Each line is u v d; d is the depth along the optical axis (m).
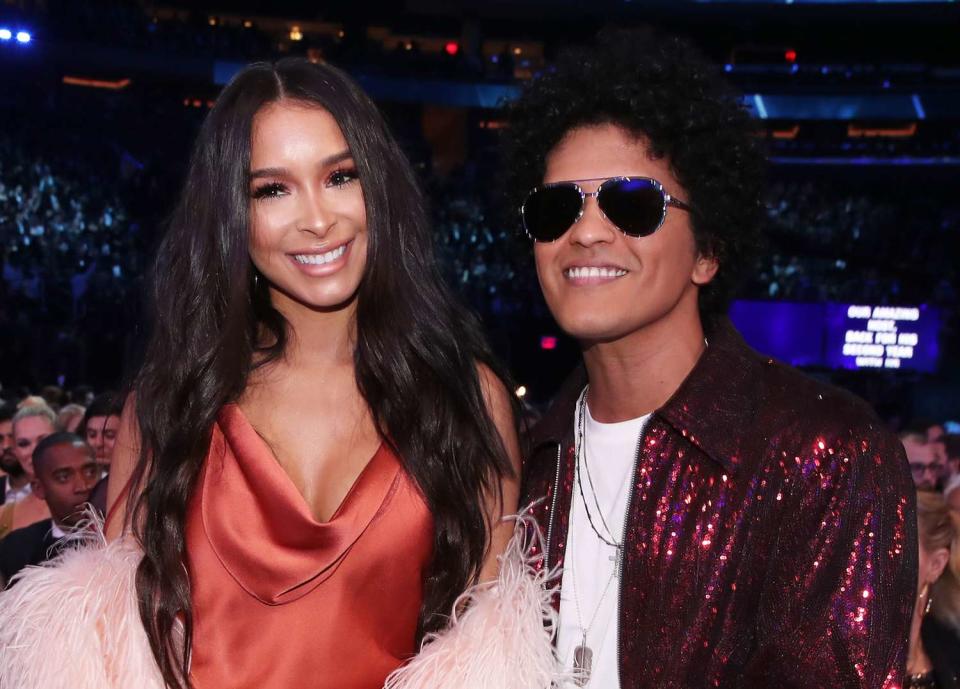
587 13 23.39
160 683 1.64
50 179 16.81
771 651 1.48
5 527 3.77
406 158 1.84
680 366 1.65
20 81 18.27
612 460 1.69
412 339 1.79
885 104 21.75
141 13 19.67
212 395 1.75
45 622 1.63
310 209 1.67
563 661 1.66
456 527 1.73
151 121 19.27
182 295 1.77
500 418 1.89
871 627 1.40
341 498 1.75
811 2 23.17
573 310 1.61
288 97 1.68
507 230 1.87
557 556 1.71
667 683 1.53
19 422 4.38
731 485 1.55
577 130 1.64
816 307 10.86
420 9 23.17
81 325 10.78
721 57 25.53
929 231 19.28
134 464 1.80
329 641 1.67
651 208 1.55
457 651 1.64
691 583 1.54
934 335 10.59
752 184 1.69
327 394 1.82
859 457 1.46
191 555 1.69
